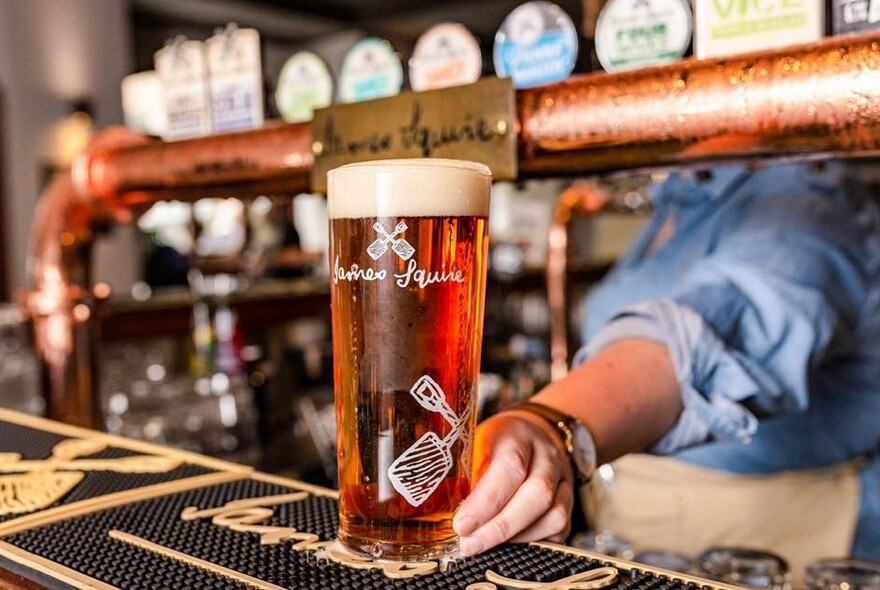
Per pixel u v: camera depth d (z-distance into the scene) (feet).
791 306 3.22
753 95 2.22
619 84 2.47
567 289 7.76
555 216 7.78
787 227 3.64
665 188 4.78
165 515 2.22
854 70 2.07
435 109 2.81
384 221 1.76
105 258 20.08
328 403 7.50
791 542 4.37
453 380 1.85
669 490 4.59
